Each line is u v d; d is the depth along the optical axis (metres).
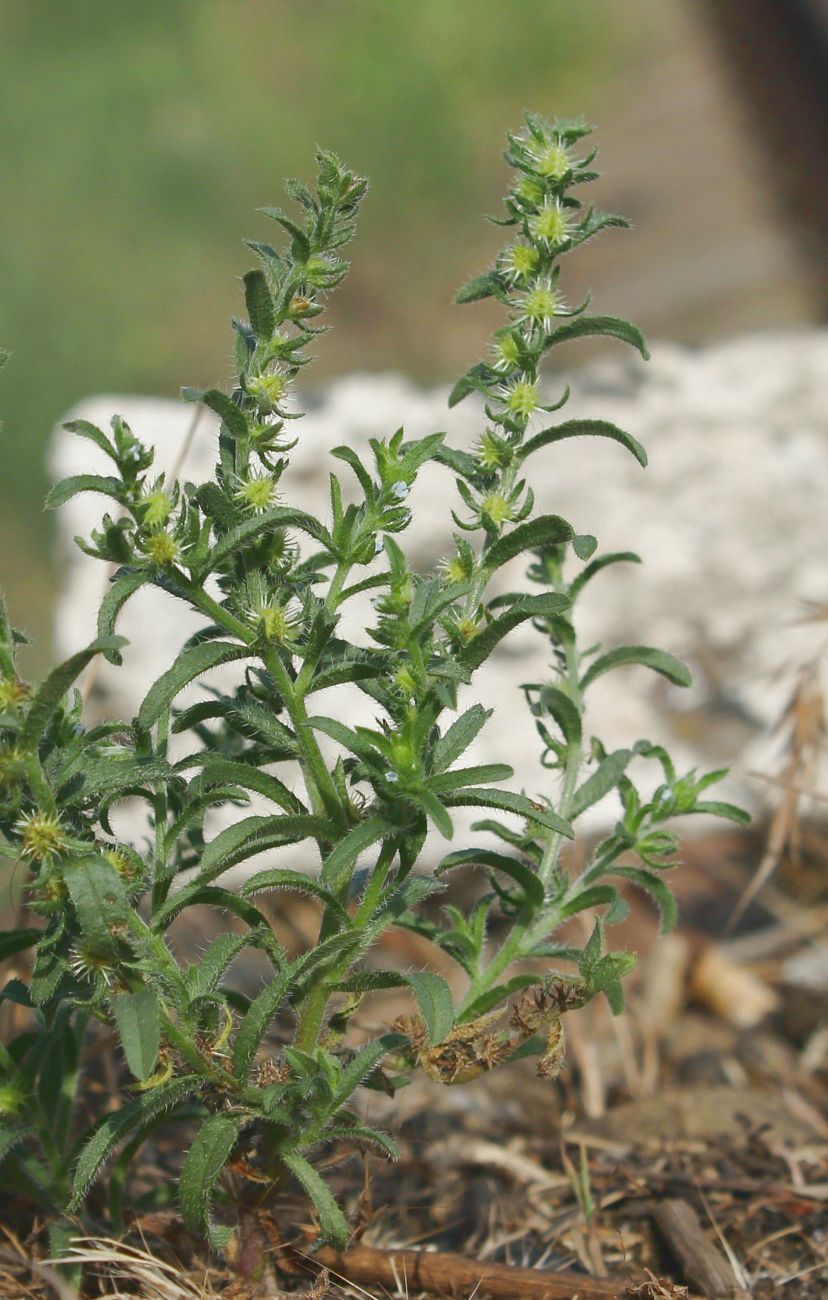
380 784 1.68
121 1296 1.96
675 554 4.29
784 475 4.42
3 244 9.78
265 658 1.73
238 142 11.55
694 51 13.35
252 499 1.71
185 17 13.70
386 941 3.65
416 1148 2.67
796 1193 2.50
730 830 4.11
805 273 8.55
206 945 3.49
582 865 3.03
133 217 10.45
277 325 1.76
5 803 1.64
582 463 4.42
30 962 2.59
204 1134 1.77
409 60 12.87
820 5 13.29
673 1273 2.31
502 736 4.06
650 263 9.15
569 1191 2.55
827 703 3.89
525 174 1.84
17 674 1.64
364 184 1.74
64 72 12.69
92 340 9.04
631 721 4.15
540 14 13.70
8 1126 1.95
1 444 7.91
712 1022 3.40
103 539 1.61
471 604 1.82
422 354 9.35
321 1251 2.13
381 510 1.74
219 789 1.86
